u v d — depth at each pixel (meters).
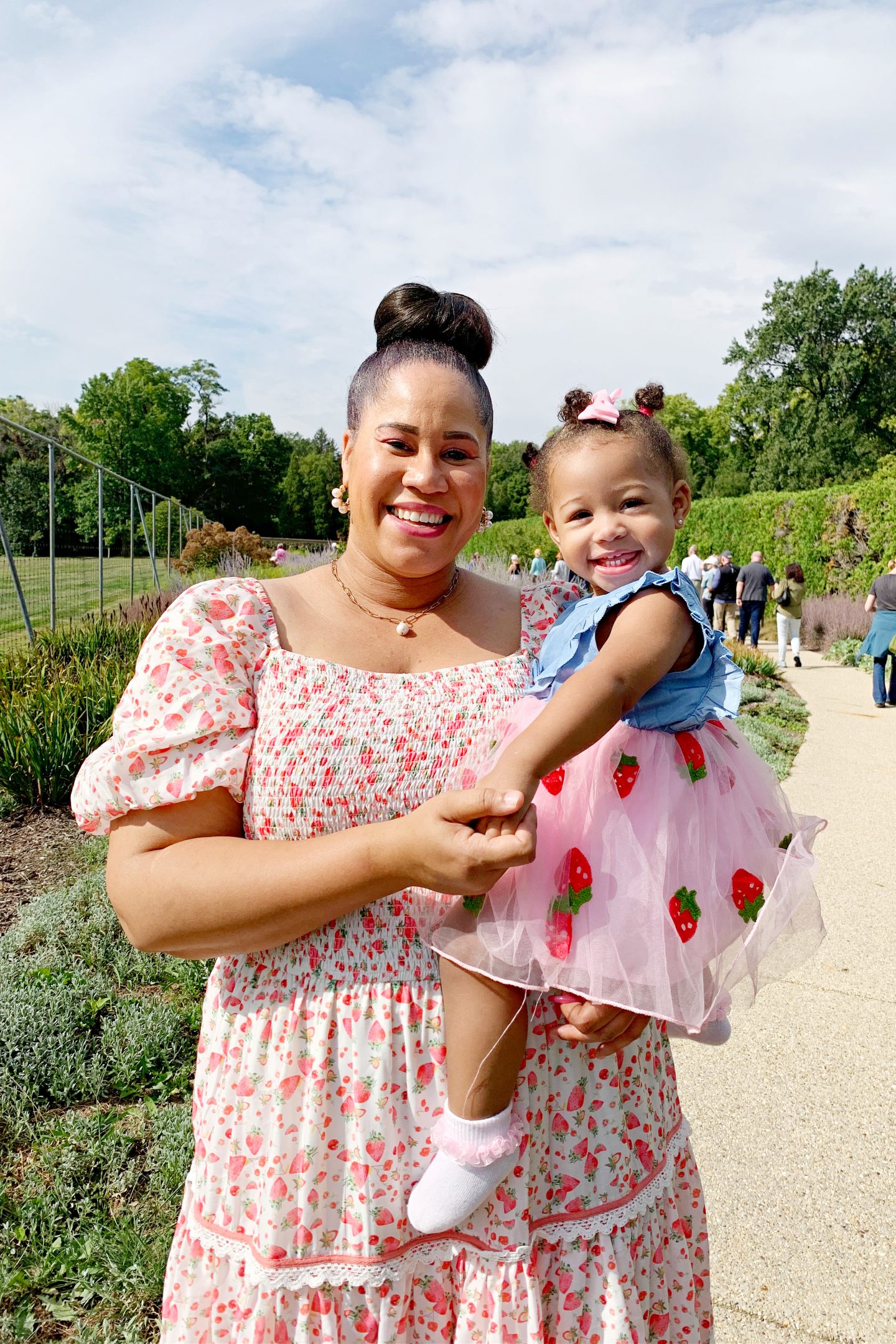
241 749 1.43
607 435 1.68
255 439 75.00
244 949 1.35
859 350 53.88
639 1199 1.50
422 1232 1.35
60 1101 3.30
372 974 1.40
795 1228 2.73
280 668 1.48
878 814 6.69
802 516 21.36
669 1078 1.65
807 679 13.86
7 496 14.81
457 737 1.48
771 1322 2.39
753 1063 3.61
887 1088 3.42
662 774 1.51
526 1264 1.39
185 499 71.25
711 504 24.25
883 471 44.28
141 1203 2.80
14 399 62.22
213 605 1.50
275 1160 1.37
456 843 1.17
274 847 1.32
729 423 60.69
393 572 1.55
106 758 1.42
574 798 1.50
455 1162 1.32
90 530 17.47
